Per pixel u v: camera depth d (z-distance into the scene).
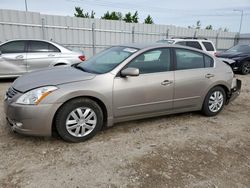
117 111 3.43
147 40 15.77
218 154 3.06
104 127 3.78
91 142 3.26
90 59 4.24
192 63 4.14
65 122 3.08
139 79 3.52
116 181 2.42
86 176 2.49
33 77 3.35
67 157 2.84
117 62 3.54
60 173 2.52
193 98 4.13
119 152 3.01
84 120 3.21
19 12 11.42
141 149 3.11
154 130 3.75
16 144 3.11
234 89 4.72
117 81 3.35
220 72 4.39
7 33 11.33
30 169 2.58
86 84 3.14
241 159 2.97
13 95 3.05
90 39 13.73
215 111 4.48
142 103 3.60
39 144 3.13
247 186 2.44
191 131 3.77
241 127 4.04
